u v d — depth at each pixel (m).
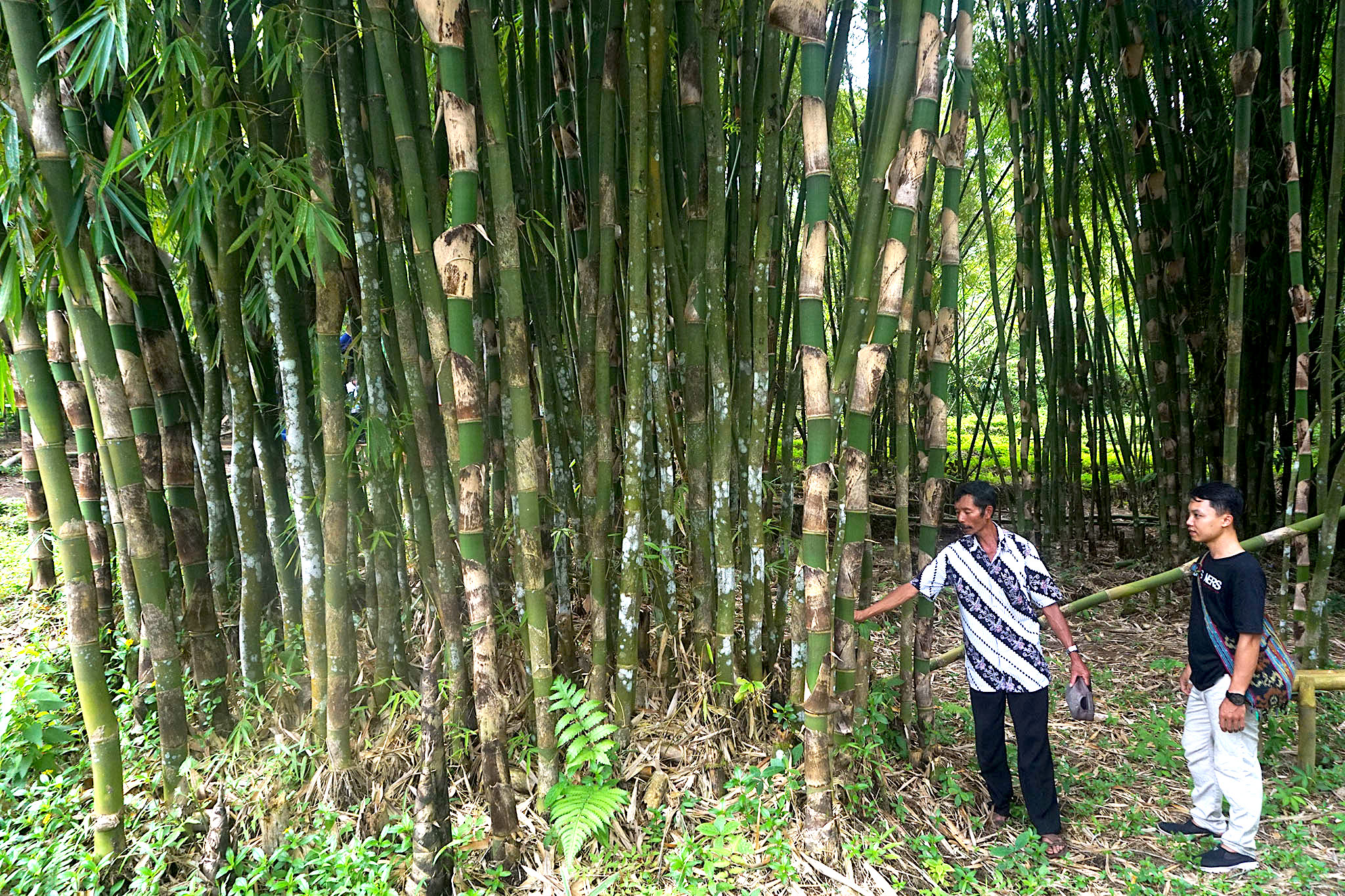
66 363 2.67
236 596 2.89
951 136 2.18
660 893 2.09
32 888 2.04
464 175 1.87
